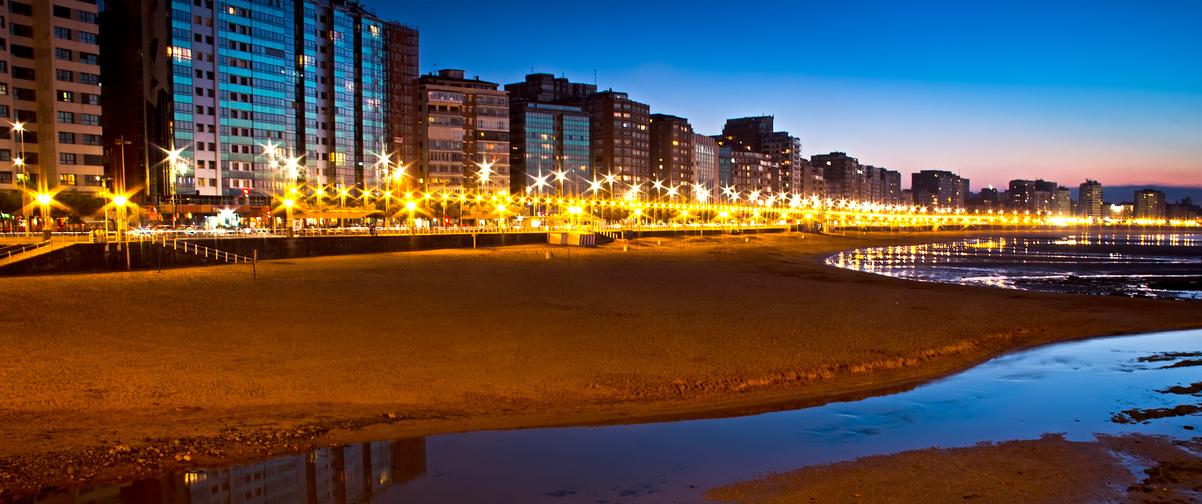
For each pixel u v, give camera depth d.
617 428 20.08
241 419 20.06
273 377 25.06
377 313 40.09
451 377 25.66
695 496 15.20
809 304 46.91
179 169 131.25
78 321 35.22
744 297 50.66
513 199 186.50
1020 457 17.50
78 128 105.19
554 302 46.19
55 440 17.62
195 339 31.50
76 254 59.22
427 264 74.75
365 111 166.38
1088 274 88.31
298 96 152.50
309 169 153.00
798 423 20.70
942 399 23.69
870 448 18.34
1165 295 64.44
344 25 160.62
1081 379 26.92
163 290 47.81
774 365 28.16
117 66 132.50
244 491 15.06
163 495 14.75
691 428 20.12
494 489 15.58
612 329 35.91
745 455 17.78
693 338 33.59
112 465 16.22
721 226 176.88
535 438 19.06
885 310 44.28
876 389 25.16
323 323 36.38
